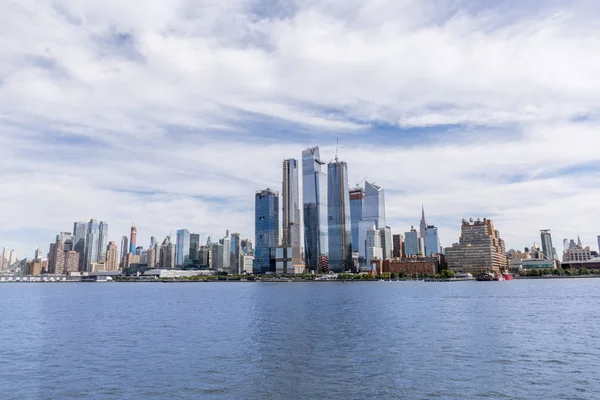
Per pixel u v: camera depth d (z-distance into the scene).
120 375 57.97
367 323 104.81
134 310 154.75
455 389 50.50
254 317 122.19
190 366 61.91
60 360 67.31
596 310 132.38
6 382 55.56
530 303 161.38
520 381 53.25
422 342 78.06
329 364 62.12
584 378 54.28
